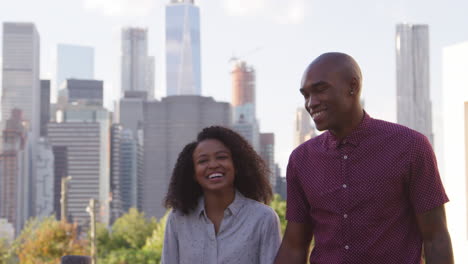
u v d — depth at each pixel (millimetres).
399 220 2873
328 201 2947
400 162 2844
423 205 2844
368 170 2877
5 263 28828
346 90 2900
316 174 3006
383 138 2887
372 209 2857
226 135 3641
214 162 3551
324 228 2984
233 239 3535
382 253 2852
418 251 2885
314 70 2926
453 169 6930
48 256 24656
